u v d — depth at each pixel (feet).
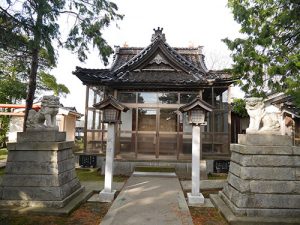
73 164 23.03
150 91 41.39
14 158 19.58
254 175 17.85
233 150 20.62
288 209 17.35
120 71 42.63
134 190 25.39
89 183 29.94
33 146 19.39
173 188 26.30
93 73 41.16
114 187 27.96
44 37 21.84
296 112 40.65
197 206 21.16
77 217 18.04
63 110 66.54
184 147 40.55
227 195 20.43
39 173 19.21
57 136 20.27
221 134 41.96
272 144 18.43
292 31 28.81
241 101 32.40
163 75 43.14
